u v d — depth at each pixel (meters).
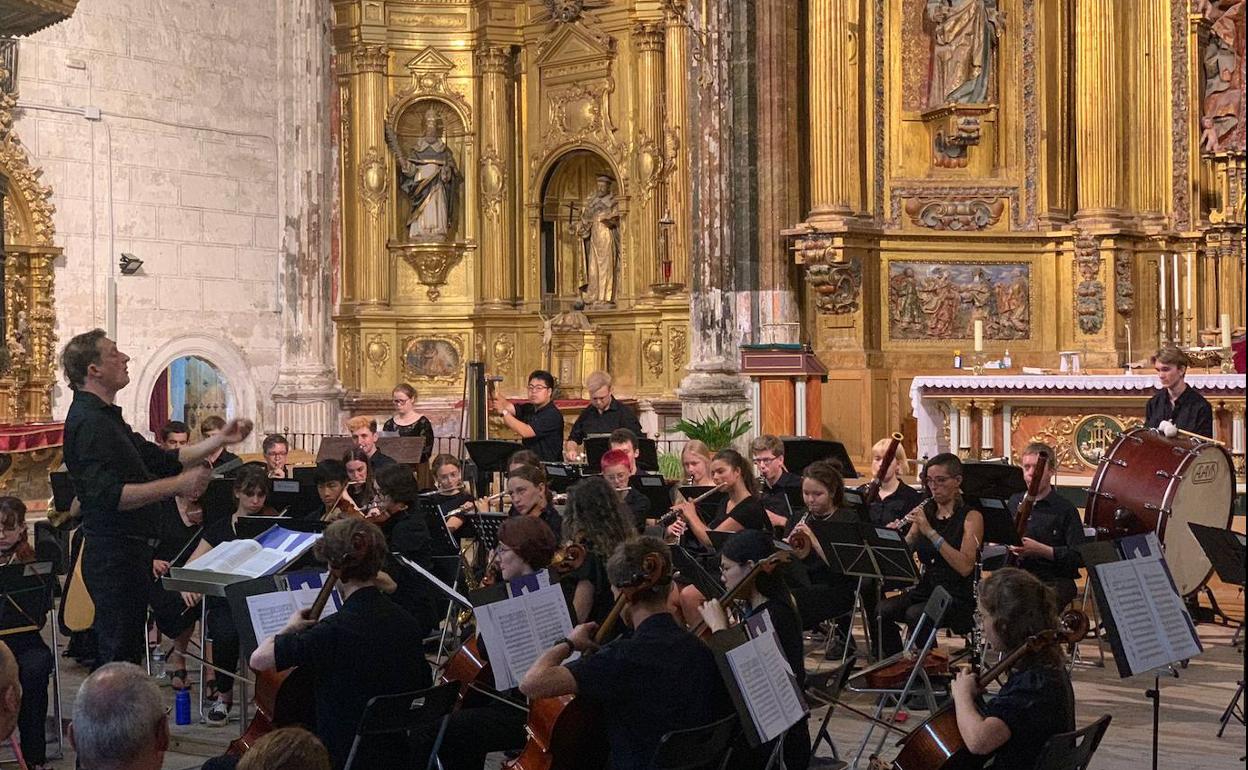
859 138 19.69
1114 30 19.62
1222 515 11.78
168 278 23.05
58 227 21.62
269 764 4.17
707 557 10.21
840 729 9.45
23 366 20.98
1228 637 12.45
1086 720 9.60
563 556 7.49
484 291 24.48
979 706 5.94
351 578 6.64
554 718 6.43
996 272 20.06
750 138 20.19
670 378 22.53
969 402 17.42
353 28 24.20
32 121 21.27
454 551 9.73
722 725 5.72
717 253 20.25
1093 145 19.62
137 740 4.42
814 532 9.68
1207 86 20.00
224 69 23.77
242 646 7.38
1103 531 11.67
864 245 19.55
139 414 22.62
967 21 19.84
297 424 24.05
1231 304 19.64
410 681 6.63
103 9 22.11
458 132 24.53
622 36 23.08
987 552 10.69
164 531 11.15
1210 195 20.19
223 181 23.78
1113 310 19.52
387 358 24.41
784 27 20.00
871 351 19.67
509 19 24.22
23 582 8.45
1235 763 8.51
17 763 8.76
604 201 23.58
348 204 24.47
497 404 15.81
